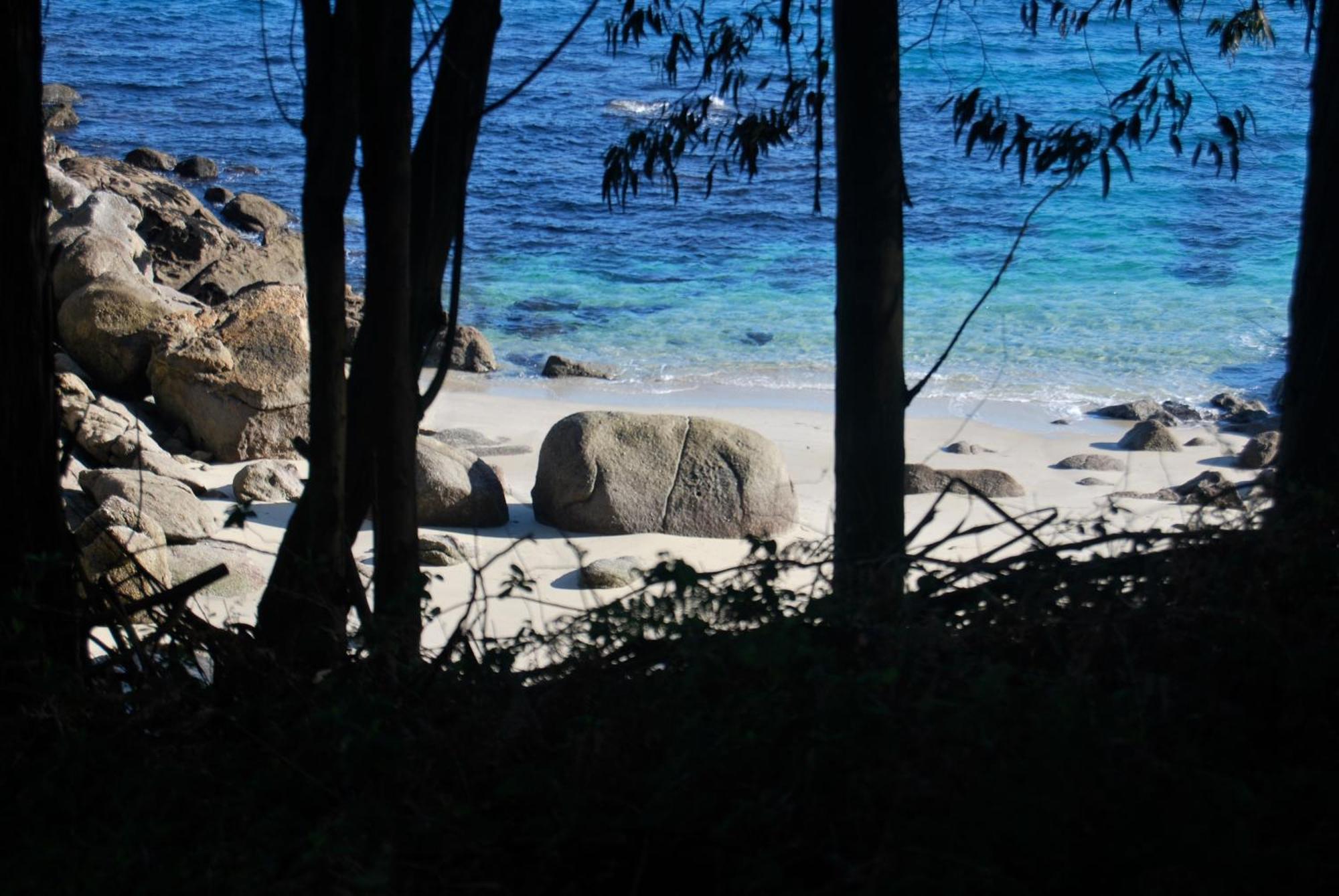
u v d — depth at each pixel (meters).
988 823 10.21
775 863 10.59
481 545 42.12
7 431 16.17
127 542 30.19
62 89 149.62
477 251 99.75
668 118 26.62
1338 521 14.05
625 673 13.91
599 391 68.81
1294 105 134.62
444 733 13.19
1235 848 10.11
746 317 84.50
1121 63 142.88
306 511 16.83
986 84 135.75
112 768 13.59
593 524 44.44
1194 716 12.17
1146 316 85.81
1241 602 13.41
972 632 13.61
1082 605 13.88
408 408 16.45
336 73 15.57
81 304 54.00
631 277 93.88
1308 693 12.56
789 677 12.17
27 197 16.28
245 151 131.25
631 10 26.25
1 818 12.94
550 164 127.94
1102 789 10.41
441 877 11.42
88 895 11.41
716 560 41.91
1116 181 120.62
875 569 14.89
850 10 19.30
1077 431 62.28
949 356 76.19
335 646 16.03
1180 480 51.94
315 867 11.10
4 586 16.17
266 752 13.79
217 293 82.06
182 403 50.81
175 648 15.73
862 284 19.73
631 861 11.56
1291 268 98.00
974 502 46.72
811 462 55.72
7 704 15.06
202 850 11.88
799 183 121.69
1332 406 17.17
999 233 106.19
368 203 15.91
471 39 17.38
